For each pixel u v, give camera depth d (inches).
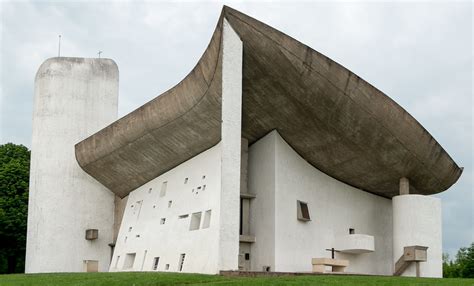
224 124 875.4
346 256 1179.9
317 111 1003.3
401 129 1050.7
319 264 1007.0
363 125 1031.6
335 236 1166.3
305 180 1136.2
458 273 2385.6
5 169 1745.8
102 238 1464.1
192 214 1065.5
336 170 1167.6
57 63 1507.1
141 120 1138.7
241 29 884.0
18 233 1705.2
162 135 1124.5
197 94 971.3
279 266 1043.3
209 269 904.9
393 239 1158.3
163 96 1062.4
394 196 1224.2
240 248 1092.5
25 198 1740.9
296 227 1091.9
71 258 1432.1
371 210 1253.7
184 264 1023.0
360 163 1135.6
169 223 1138.7
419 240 1120.8
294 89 962.1
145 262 1182.3
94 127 1499.8
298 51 907.4
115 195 1491.1
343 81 955.3
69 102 1492.4
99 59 1540.4
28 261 1449.3
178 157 1159.0
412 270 1125.7
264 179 1094.4
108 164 1353.3
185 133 1077.1
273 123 1063.0
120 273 881.5
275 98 991.0
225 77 874.1
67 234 1438.2
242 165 1128.8
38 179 1464.1
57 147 1467.8
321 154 1121.4
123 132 1206.3
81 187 1464.1
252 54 912.3
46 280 787.4
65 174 1459.2
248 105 1014.4
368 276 799.1
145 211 1263.5
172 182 1187.3
